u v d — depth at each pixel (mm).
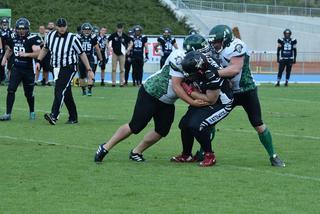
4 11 67188
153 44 67438
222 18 98125
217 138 24953
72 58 28609
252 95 19266
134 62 54406
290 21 100562
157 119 19641
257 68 77188
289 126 28938
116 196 15469
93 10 89188
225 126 28594
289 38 56000
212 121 18906
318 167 19266
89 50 49156
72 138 24609
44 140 24047
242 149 22453
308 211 14234
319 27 101938
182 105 38125
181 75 18719
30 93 30234
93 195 15555
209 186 16562
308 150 22422
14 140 23969
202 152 19953
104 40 54250
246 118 31688
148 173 18109
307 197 15469
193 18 93938
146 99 19188
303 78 70938
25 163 19406
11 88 29938
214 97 18656
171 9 93312
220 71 18438
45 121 29875
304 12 104938
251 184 16812
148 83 19141
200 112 18906
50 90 47812
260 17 99375
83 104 37938
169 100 19203
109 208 14406
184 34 89375
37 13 86000
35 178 17359
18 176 17594
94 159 19750
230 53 18578
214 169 18766
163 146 22984
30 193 15727
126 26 88062
